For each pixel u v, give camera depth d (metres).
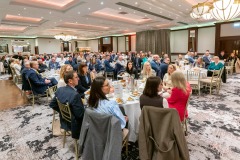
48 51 20.69
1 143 2.88
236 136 2.94
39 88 4.55
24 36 19.23
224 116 3.77
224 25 11.72
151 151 1.78
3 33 16.03
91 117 1.75
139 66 8.81
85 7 7.36
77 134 2.16
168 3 7.64
